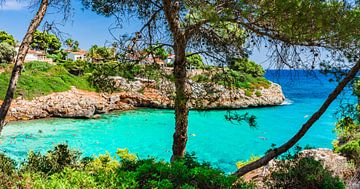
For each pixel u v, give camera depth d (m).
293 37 6.21
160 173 5.64
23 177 5.60
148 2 8.53
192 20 7.23
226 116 8.03
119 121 34.41
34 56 57.44
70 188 4.87
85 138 26.05
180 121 8.19
